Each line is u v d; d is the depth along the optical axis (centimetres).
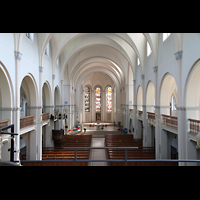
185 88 954
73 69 2670
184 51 952
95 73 4209
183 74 966
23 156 1511
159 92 1363
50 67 1733
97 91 4400
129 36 1750
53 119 1788
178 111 1007
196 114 943
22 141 2052
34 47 1296
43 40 1375
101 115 4397
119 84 3641
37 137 1359
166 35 1245
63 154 1440
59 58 2183
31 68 1233
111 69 3462
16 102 970
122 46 2133
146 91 1750
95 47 2603
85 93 4312
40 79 1405
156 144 1421
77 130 3041
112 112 4212
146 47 1725
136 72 2217
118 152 1526
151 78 1567
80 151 1567
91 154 1727
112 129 3316
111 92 4297
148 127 1744
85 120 4303
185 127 958
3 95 931
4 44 854
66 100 2702
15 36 954
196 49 829
